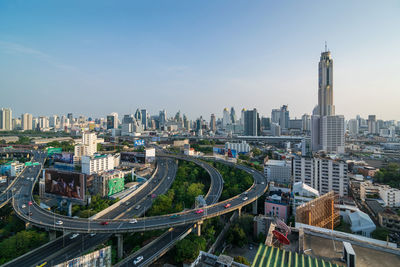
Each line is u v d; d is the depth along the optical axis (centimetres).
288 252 7019
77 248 14412
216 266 7075
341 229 16550
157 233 16200
